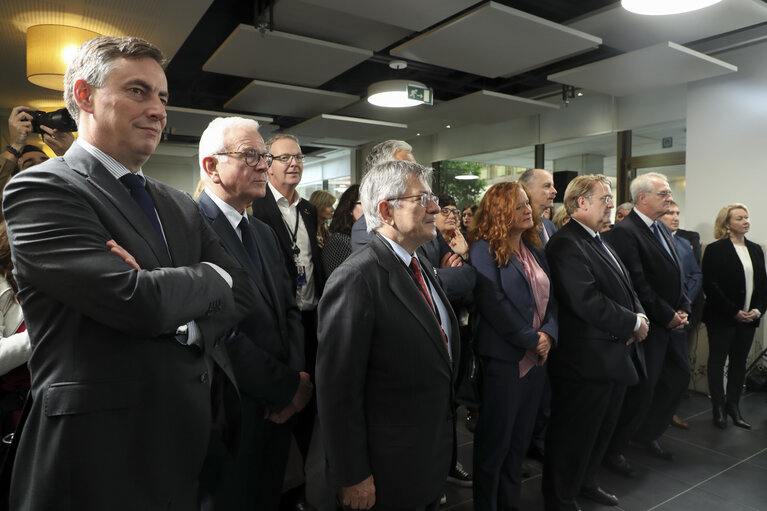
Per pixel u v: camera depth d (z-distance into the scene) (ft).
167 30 13.58
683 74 16.11
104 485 2.99
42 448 2.97
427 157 33.40
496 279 6.81
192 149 33.47
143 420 3.15
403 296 4.74
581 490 8.20
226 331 3.76
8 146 5.78
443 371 4.84
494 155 28.99
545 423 9.61
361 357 4.59
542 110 22.77
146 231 3.42
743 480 8.93
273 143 7.24
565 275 7.37
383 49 18.28
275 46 15.51
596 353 7.21
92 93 3.34
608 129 22.33
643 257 9.38
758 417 12.35
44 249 2.93
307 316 7.15
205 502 4.95
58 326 3.05
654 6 10.26
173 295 3.18
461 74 21.53
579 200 7.72
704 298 14.25
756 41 15.25
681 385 9.84
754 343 14.62
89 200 3.19
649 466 9.48
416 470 4.68
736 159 15.89
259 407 5.13
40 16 12.63
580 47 14.71
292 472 6.52
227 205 5.30
